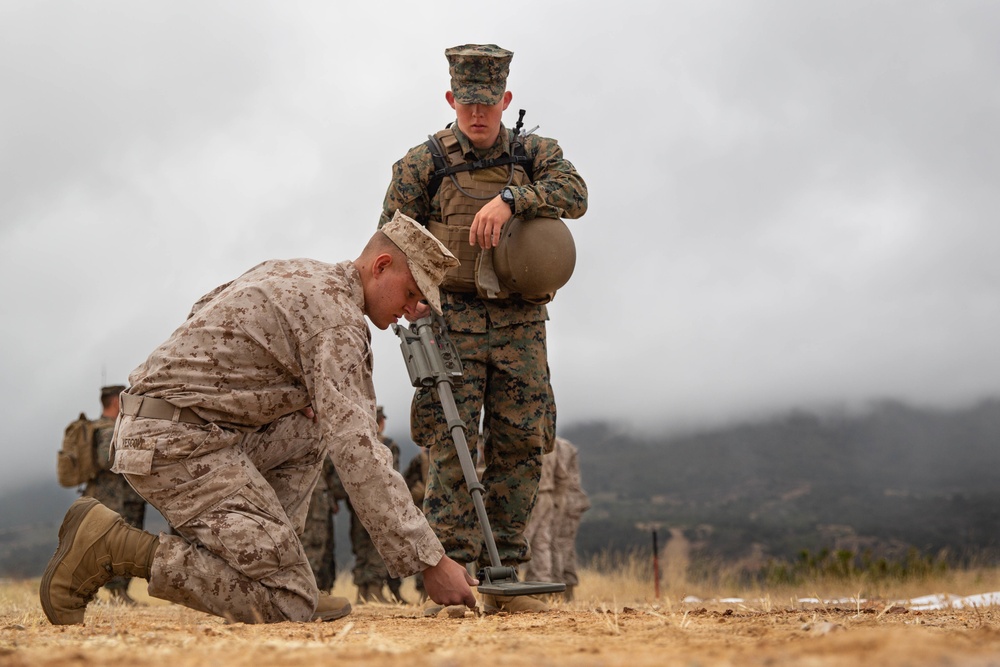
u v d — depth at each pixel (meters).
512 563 4.29
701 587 10.73
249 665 1.64
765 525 170.88
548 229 4.20
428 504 4.28
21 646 2.09
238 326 3.17
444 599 3.10
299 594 3.17
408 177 4.35
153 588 3.09
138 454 3.10
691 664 1.49
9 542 103.75
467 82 4.29
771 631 2.33
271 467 3.55
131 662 1.69
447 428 4.22
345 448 3.02
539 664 1.56
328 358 3.11
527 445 4.27
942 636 1.88
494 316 4.29
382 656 1.74
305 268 3.34
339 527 60.31
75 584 3.17
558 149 4.46
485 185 4.32
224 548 3.08
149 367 3.23
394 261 3.36
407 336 3.96
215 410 3.15
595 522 135.38
